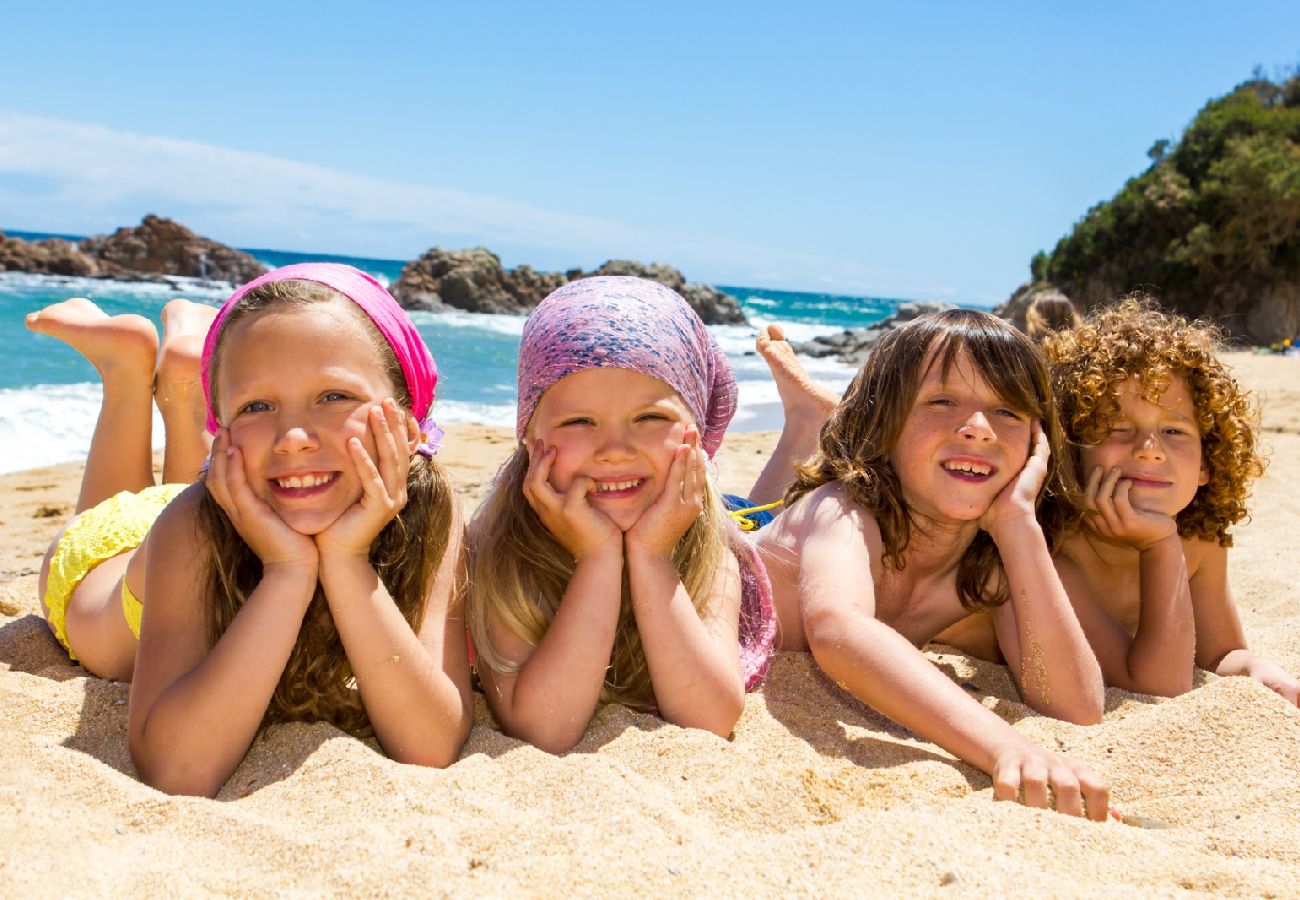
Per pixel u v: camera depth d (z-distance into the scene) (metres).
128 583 2.42
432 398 2.44
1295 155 36.66
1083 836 1.76
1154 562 2.77
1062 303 5.92
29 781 1.77
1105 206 41.44
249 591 2.16
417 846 1.61
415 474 2.28
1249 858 1.75
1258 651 3.13
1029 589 2.50
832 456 2.84
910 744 2.29
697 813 1.83
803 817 1.87
